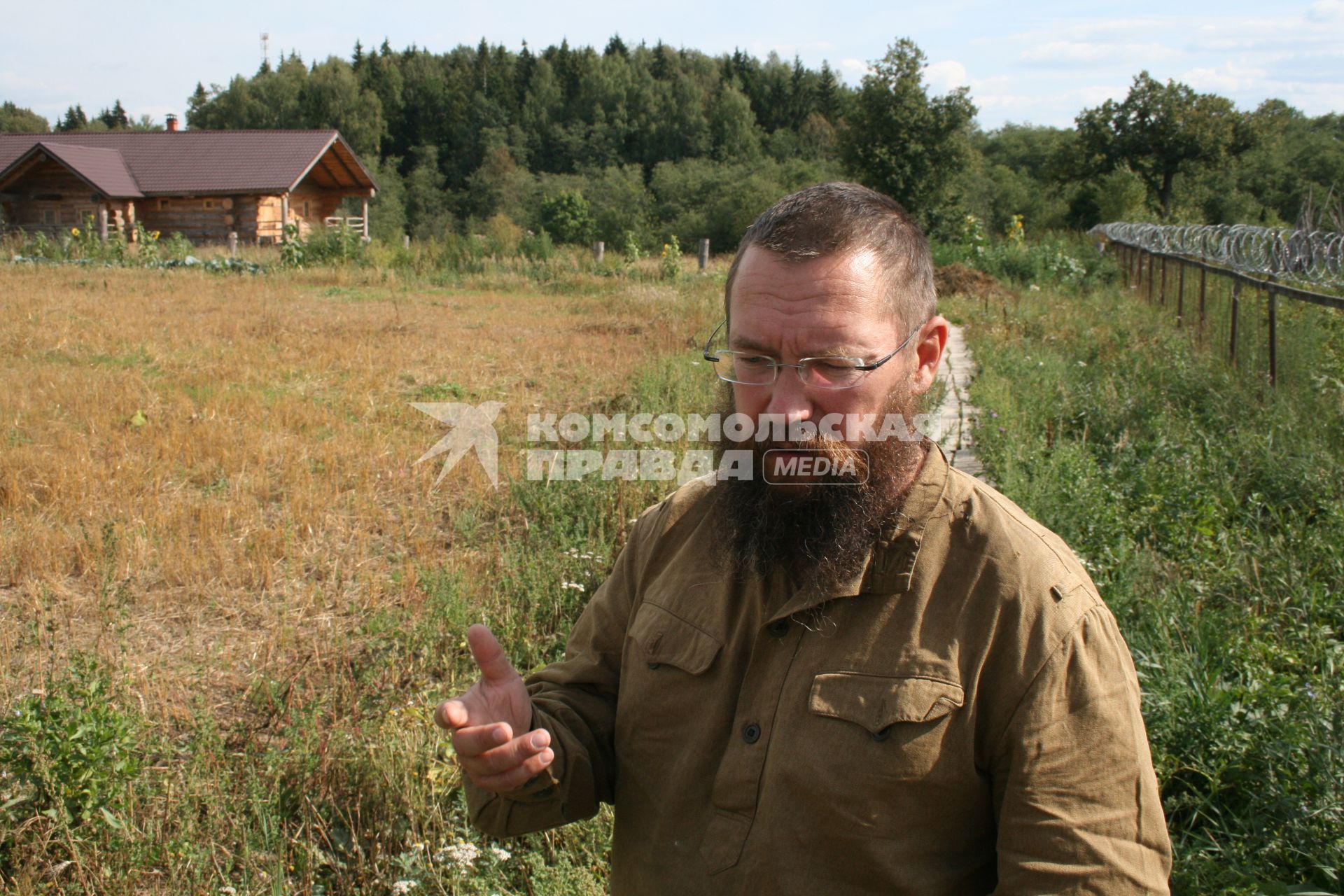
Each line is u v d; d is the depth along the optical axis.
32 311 13.75
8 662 4.27
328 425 8.62
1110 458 6.74
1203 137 50.69
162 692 3.98
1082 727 1.19
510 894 2.91
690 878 1.33
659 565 1.55
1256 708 3.32
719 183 65.06
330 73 93.31
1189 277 13.52
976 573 1.25
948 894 1.21
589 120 97.75
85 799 3.15
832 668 1.26
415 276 22.84
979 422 7.87
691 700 1.38
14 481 6.58
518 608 4.86
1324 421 6.80
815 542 1.26
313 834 3.20
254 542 5.73
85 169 30.77
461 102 97.38
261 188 31.69
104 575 5.11
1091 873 1.14
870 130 40.19
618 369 11.37
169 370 10.68
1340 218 11.19
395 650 4.44
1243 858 2.77
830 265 1.26
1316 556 4.92
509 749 1.31
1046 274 20.94
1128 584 4.29
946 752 1.20
